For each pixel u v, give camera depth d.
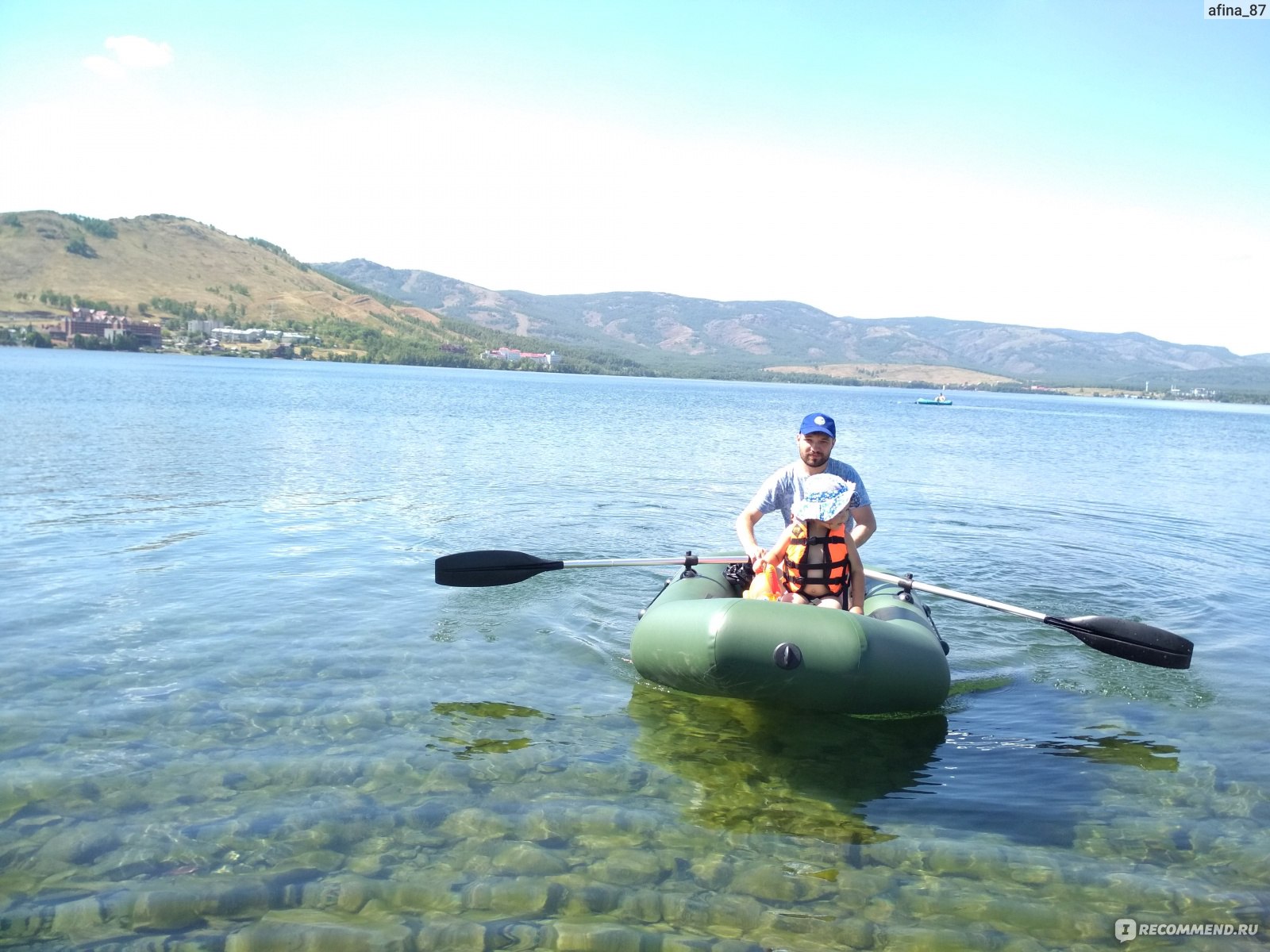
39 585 7.93
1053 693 6.23
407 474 16.50
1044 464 25.03
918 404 100.81
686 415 46.97
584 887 3.77
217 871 3.79
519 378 146.00
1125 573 10.21
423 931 3.47
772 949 3.43
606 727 5.40
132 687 5.68
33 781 4.44
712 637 5.35
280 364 160.38
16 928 3.39
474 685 5.96
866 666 5.25
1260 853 4.15
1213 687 6.40
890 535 12.15
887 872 3.95
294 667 6.14
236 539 10.09
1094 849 4.17
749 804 4.51
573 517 12.50
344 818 4.22
